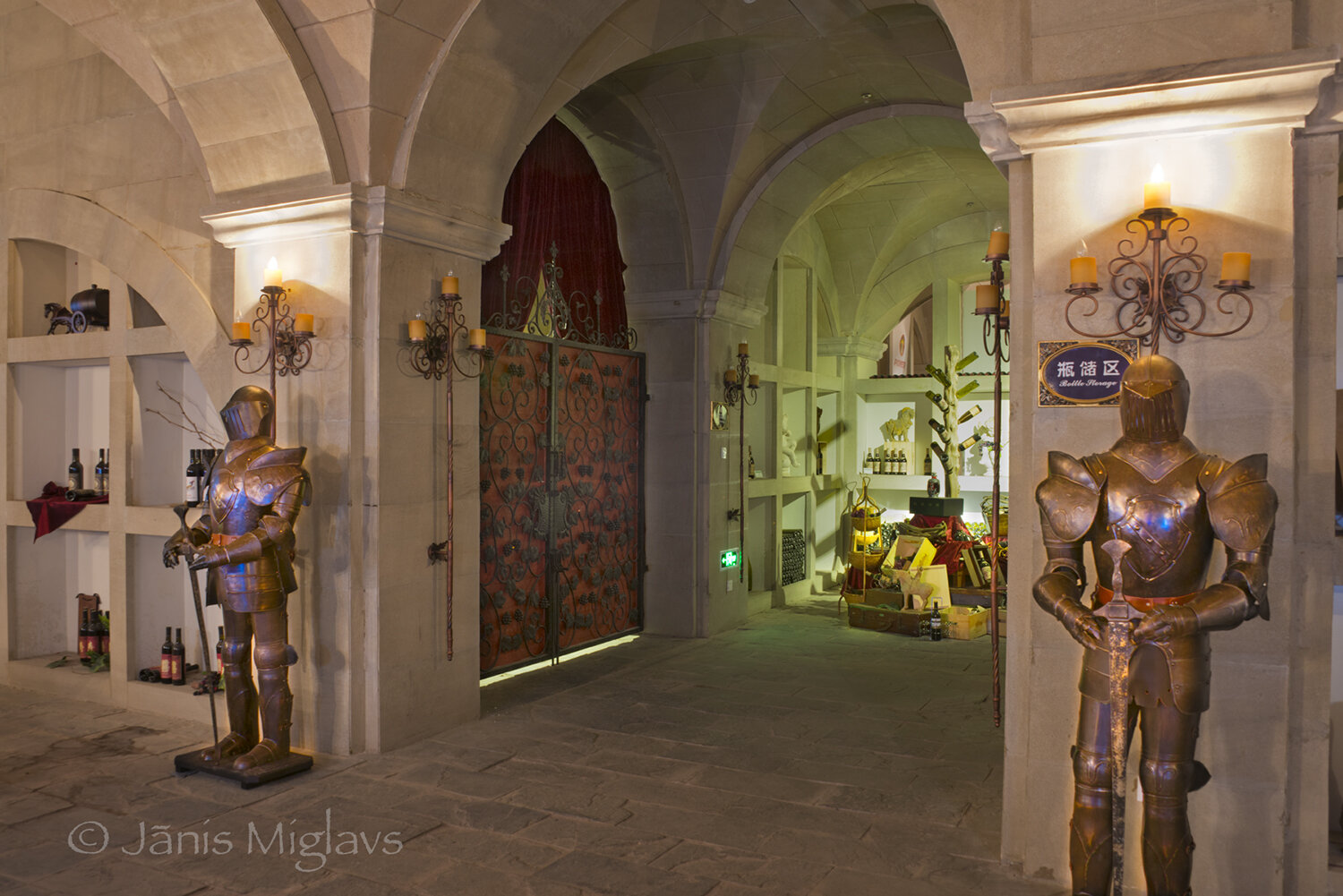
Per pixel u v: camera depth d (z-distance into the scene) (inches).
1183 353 128.5
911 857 147.2
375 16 179.8
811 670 273.4
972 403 431.5
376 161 192.1
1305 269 128.3
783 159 309.0
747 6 235.6
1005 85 144.9
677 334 326.0
